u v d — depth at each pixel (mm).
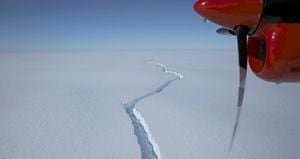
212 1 2346
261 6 2121
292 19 2072
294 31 2049
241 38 2324
